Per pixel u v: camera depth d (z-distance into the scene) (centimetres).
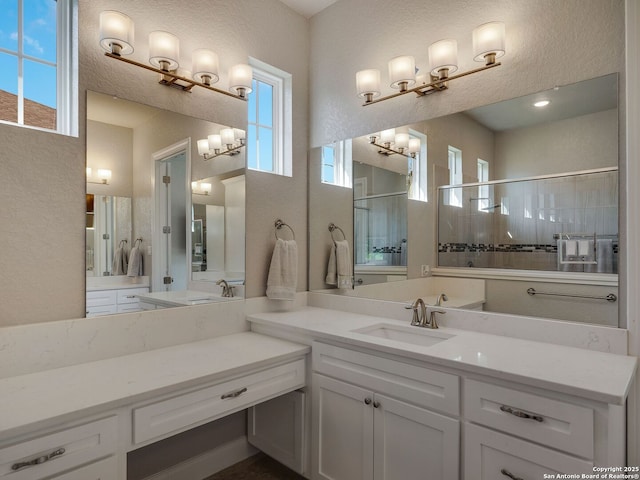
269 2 244
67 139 162
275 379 176
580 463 112
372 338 168
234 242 223
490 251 181
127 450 129
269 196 242
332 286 248
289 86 257
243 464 221
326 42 257
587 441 111
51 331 154
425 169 205
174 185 198
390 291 219
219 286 214
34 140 154
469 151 189
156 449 191
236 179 225
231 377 159
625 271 146
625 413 136
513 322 172
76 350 161
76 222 165
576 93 159
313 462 187
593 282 153
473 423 133
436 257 199
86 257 167
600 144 152
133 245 182
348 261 240
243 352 180
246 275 229
